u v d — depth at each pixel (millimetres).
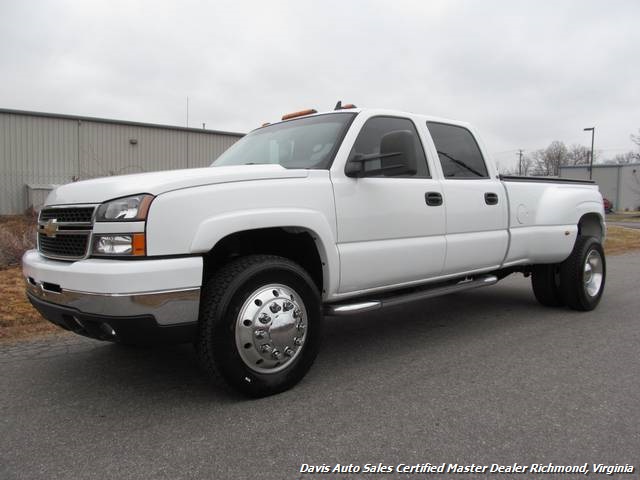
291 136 4219
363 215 3773
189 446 2662
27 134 20750
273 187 3279
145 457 2553
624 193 54219
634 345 4523
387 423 2930
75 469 2443
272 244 3844
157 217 2822
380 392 3406
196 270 2916
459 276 4707
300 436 2771
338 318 5727
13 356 4246
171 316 2857
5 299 5898
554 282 5957
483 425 2904
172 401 3268
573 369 3877
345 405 3186
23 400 3309
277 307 3234
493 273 5668
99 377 3734
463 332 5031
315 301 3457
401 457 2555
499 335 4898
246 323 3123
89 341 4684
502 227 4996
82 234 3008
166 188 2885
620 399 3289
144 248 2797
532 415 3041
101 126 22266
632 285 7816
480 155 5016
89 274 2787
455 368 3912
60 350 4410
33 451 2621
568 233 5566
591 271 5953
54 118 21219
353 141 3846
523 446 2666
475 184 4742
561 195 5641
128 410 3133
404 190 4062
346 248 3676
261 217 3172
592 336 4832
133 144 23062
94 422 2967
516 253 5160
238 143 4863
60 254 3225
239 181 3160
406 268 4086
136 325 2785
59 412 3113
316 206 3484
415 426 2893
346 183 3693
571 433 2811
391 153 3508
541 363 4027
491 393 3389
